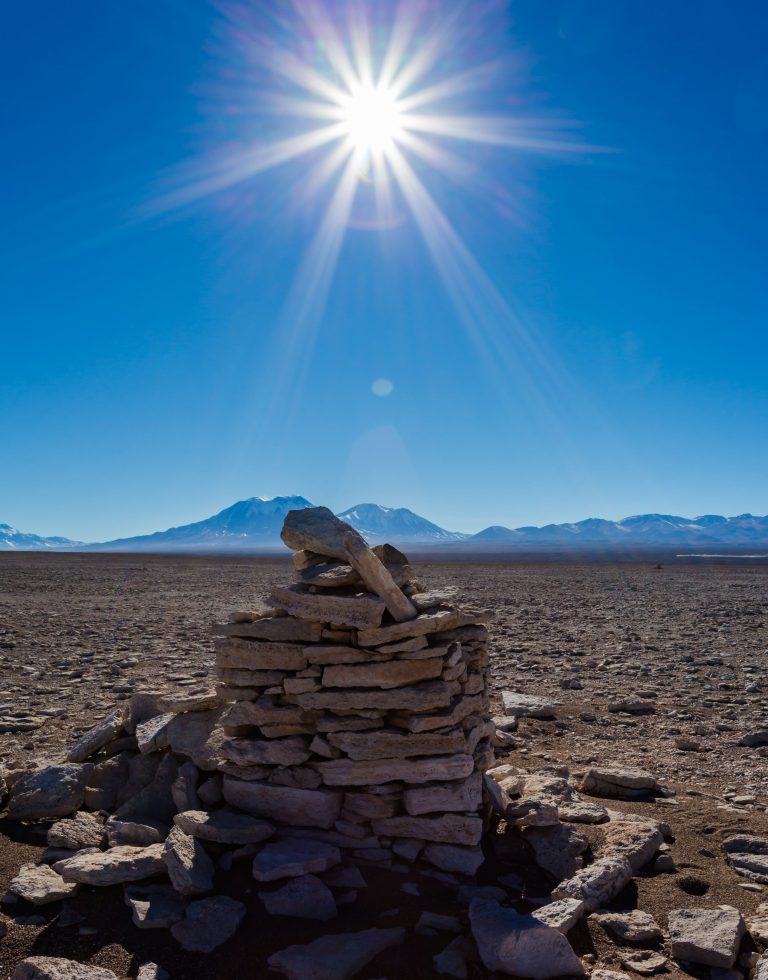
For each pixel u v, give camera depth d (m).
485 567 30.22
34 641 7.63
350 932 2.05
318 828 2.53
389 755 2.52
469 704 2.80
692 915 2.12
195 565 31.05
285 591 2.70
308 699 2.60
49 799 2.79
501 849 2.58
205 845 2.44
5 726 4.19
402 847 2.46
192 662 6.42
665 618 10.23
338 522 2.86
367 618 2.55
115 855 2.29
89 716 4.51
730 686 5.54
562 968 1.87
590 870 2.32
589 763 3.75
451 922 2.10
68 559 39.69
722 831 2.81
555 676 6.01
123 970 1.90
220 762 2.70
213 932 2.02
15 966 1.87
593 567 31.33
